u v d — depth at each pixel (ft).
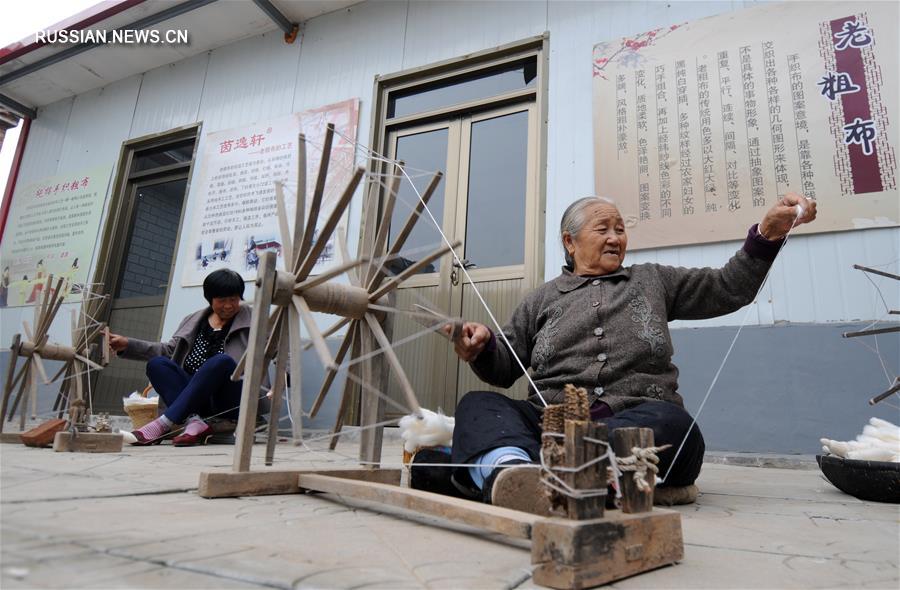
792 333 8.07
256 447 7.61
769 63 9.06
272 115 14.10
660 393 3.90
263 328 3.52
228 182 14.06
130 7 14.17
